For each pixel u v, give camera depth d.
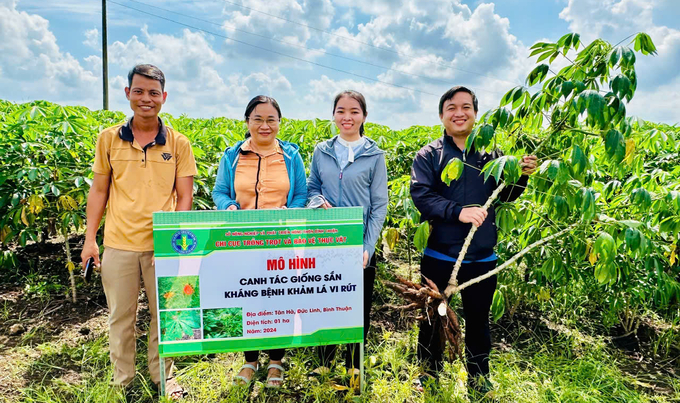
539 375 3.04
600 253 2.32
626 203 3.14
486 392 2.66
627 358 3.45
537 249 3.47
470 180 2.53
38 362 3.07
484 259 2.61
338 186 2.65
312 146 4.80
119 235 2.47
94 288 4.37
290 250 2.46
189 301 2.41
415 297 2.39
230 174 2.65
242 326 2.47
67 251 3.97
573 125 2.41
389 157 4.86
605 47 2.29
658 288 3.15
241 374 2.83
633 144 2.17
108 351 3.19
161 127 2.49
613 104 2.11
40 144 3.58
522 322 4.00
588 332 3.86
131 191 2.45
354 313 2.56
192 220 2.36
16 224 3.72
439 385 2.81
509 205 2.52
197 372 2.92
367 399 2.65
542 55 2.46
